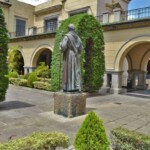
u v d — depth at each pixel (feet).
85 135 10.93
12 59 72.43
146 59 56.80
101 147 10.82
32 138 11.71
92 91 42.86
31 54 68.08
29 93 43.19
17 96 38.50
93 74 42.55
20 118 22.54
